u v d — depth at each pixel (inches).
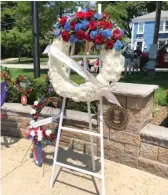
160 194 104.6
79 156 133.8
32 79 183.3
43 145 145.6
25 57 1003.9
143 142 117.2
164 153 112.9
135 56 439.2
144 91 111.4
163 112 159.0
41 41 441.4
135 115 115.3
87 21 91.7
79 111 144.1
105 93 97.1
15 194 104.1
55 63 100.8
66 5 405.1
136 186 109.4
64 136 142.1
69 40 96.3
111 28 91.7
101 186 107.6
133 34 1011.3
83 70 92.8
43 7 391.5
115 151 125.8
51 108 149.6
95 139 130.8
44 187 108.9
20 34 522.3
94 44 94.7
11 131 160.2
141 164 119.7
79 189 107.4
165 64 466.3
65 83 101.1
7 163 127.9
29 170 121.7
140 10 1107.3
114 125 121.9
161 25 945.5
